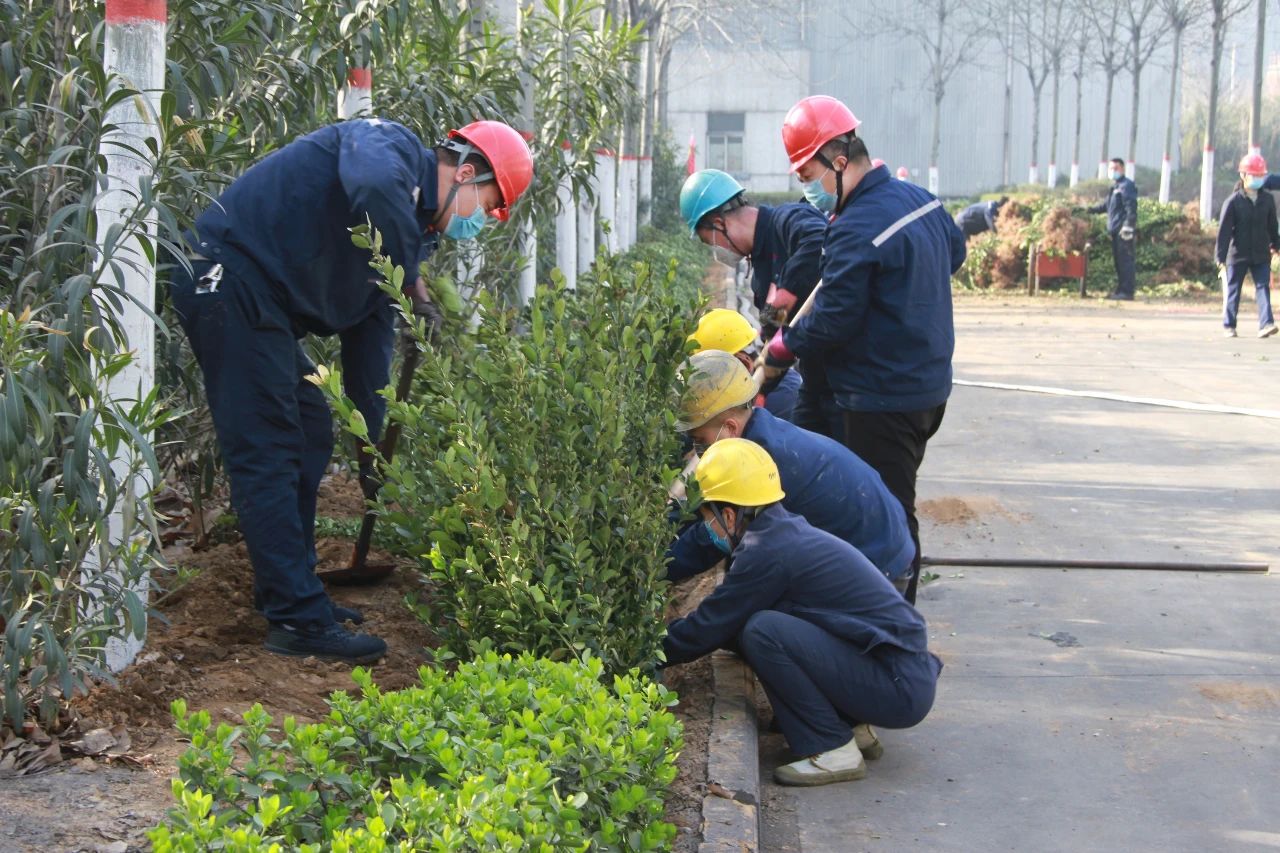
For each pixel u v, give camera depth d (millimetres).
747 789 3924
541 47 10289
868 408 5238
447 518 3998
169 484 6297
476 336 4500
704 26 42219
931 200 5328
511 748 2957
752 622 4293
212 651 4555
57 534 3619
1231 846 3895
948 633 5711
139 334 4168
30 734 3727
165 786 3535
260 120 5875
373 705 3127
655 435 4383
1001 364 13898
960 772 4414
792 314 6094
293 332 4590
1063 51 49906
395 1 5855
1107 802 4184
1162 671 5258
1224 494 8070
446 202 4582
